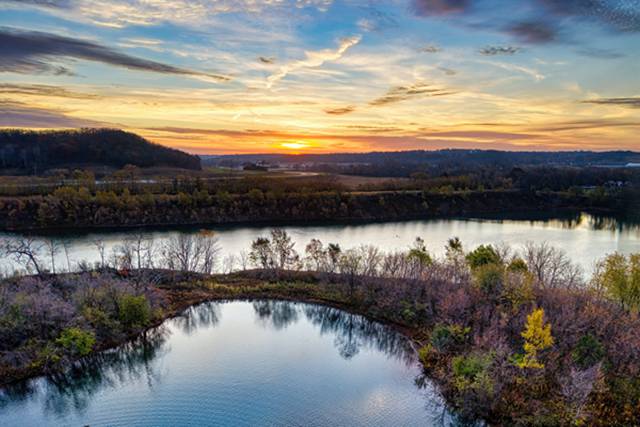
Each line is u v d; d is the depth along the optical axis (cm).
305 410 3747
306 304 6469
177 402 3897
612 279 5359
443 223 14250
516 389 3731
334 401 3891
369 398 3941
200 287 6994
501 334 4447
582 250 10125
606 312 4581
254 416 3666
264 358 4822
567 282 6806
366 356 4897
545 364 3956
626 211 16025
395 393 4031
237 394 4016
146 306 5406
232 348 5100
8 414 3741
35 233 11094
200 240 8331
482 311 5041
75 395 4072
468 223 14288
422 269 6731
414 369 4512
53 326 4744
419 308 5734
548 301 5141
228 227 12888
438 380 4150
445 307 5072
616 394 3553
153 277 7131
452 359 4209
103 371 4562
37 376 4188
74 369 4428
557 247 10412
